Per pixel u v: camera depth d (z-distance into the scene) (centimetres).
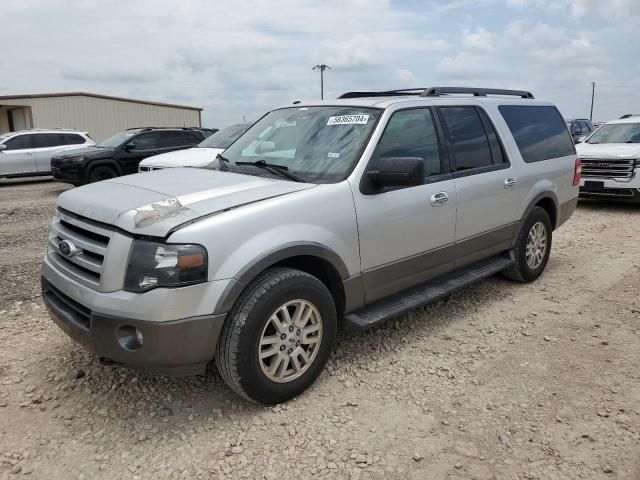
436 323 486
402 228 414
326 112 452
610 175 1066
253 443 312
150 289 299
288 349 344
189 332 304
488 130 525
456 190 463
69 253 341
